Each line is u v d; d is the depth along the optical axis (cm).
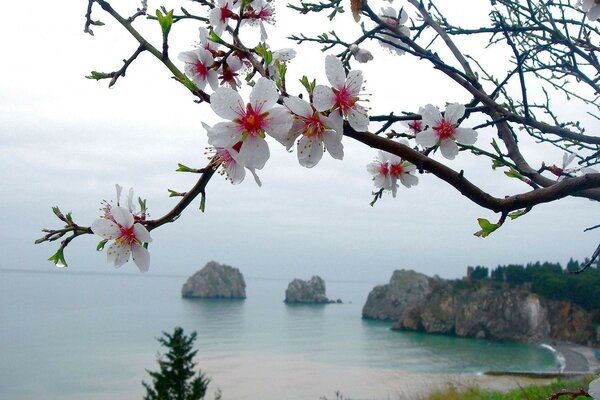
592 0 245
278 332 9756
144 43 173
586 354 6719
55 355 6456
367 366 5756
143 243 186
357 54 293
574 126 356
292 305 19800
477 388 1966
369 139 160
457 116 242
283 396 4212
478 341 8356
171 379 1567
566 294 8350
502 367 5712
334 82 162
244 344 7794
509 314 8544
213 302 19450
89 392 4434
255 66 185
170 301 19250
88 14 188
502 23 310
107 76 178
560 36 322
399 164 282
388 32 334
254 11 229
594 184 164
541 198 165
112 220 185
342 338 8738
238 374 5206
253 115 162
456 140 242
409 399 2156
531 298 8425
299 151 164
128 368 5572
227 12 221
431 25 333
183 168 169
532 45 355
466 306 9119
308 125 163
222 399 4119
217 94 162
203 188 173
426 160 160
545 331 8194
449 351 7169
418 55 287
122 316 12738
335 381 4844
